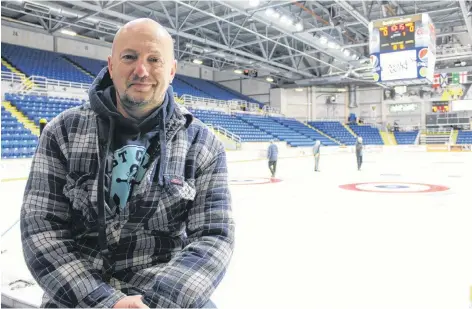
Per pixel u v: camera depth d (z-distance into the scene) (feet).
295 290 8.37
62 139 4.45
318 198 22.54
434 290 8.30
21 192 23.54
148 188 4.35
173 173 4.46
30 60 65.46
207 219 4.61
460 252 11.21
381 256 10.89
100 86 4.75
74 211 4.44
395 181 31.17
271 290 8.37
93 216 4.33
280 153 70.59
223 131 68.13
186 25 63.98
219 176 4.88
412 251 11.37
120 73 4.22
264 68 88.58
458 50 75.92
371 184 29.43
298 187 27.96
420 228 14.46
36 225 4.19
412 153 85.20
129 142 4.51
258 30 68.39
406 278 9.08
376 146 95.20
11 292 7.38
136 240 4.41
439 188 26.30
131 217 4.33
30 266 4.08
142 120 4.61
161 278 4.07
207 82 105.60
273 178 34.68
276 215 17.31
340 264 10.18
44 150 4.45
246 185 29.32
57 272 3.98
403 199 21.76
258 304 7.63
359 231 14.02
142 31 4.22
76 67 73.41
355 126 105.91
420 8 57.36
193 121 4.92
